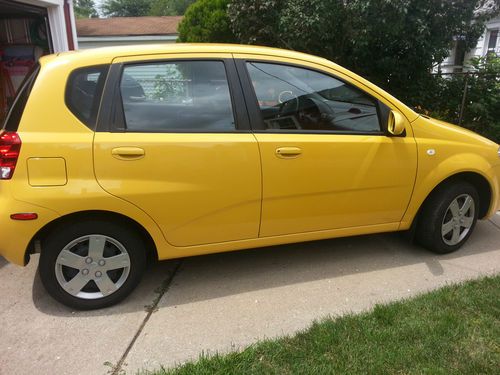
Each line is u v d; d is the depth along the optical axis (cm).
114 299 293
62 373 233
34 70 285
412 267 355
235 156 290
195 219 292
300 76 315
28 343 258
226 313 290
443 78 746
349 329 259
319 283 330
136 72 280
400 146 335
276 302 304
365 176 328
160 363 241
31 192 255
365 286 325
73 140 260
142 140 271
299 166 307
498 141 694
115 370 235
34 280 334
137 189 272
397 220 357
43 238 279
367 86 330
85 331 270
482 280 318
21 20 767
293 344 247
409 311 276
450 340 245
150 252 346
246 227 308
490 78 704
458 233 378
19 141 253
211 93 293
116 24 2217
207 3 1102
